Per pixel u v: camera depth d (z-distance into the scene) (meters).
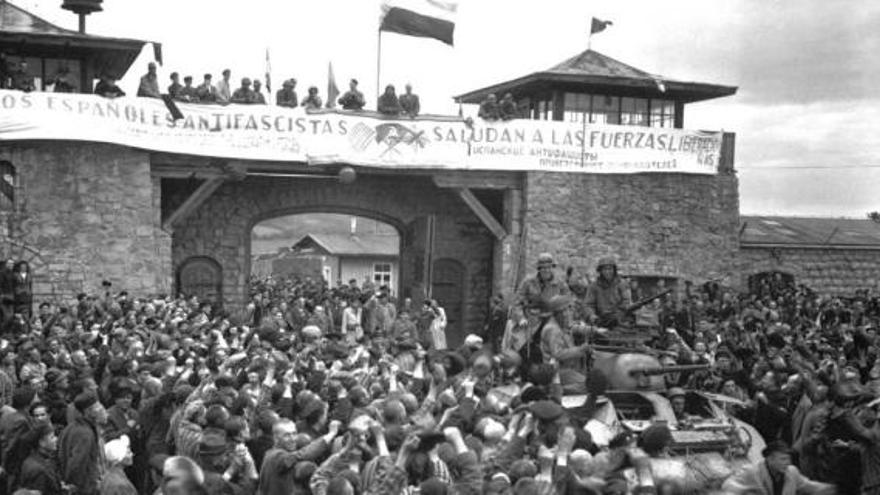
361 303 27.50
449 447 8.95
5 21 27.38
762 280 33.75
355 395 10.62
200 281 30.39
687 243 31.28
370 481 8.14
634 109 31.95
